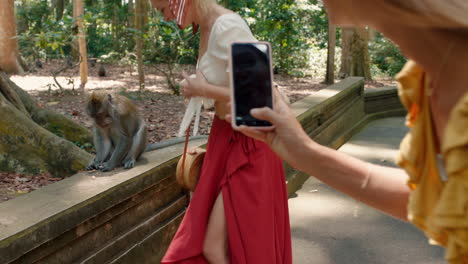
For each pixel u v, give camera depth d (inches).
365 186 46.9
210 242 99.6
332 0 31.3
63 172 203.2
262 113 46.9
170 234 138.3
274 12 658.2
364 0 29.9
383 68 716.0
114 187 113.0
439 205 30.2
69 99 445.1
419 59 31.0
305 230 167.6
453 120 28.3
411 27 30.0
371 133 314.8
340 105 286.8
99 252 110.3
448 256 31.0
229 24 93.0
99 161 159.0
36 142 205.0
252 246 97.0
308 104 229.9
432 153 34.4
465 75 29.5
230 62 51.3
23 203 101.3
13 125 204.1
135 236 123.3
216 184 101.0
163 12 100.3
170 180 138.0
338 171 46.9
